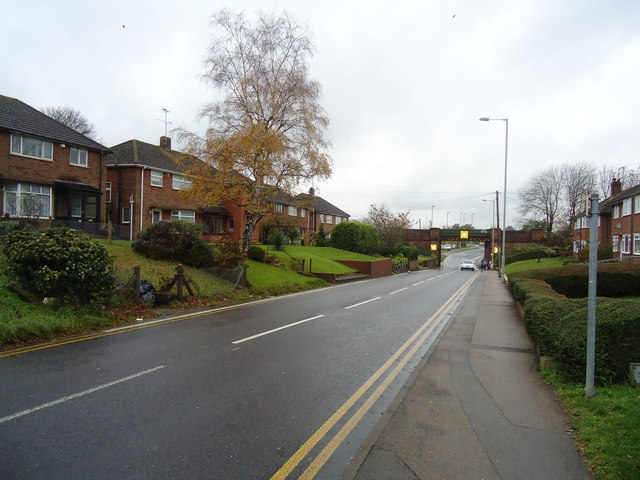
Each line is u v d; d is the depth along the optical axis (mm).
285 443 4324
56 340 8320
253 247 25078
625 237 34562
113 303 10922
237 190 19906
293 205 22109
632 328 5773
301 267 26234
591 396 5273
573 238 55281
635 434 4109
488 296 19516
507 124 35344
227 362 7184
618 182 44500
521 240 66438
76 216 24734
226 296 14898
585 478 3605
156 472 3699
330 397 5711
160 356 7410
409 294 20016
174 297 12977
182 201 32281
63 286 9812
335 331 10250
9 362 6832
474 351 8367
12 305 8992
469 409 5250
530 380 6445
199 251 17828
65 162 23906
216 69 21125
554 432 4555
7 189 20781
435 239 70875
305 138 20922
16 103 23703
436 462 3920
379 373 6906
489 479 3621
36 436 4324
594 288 5324
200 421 4789
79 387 5766
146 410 5059
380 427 4699
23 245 9609
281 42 21344
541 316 7215
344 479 3643
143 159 29734
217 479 3625
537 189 69250
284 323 10992
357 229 45812
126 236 26438
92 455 3959
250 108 21094
